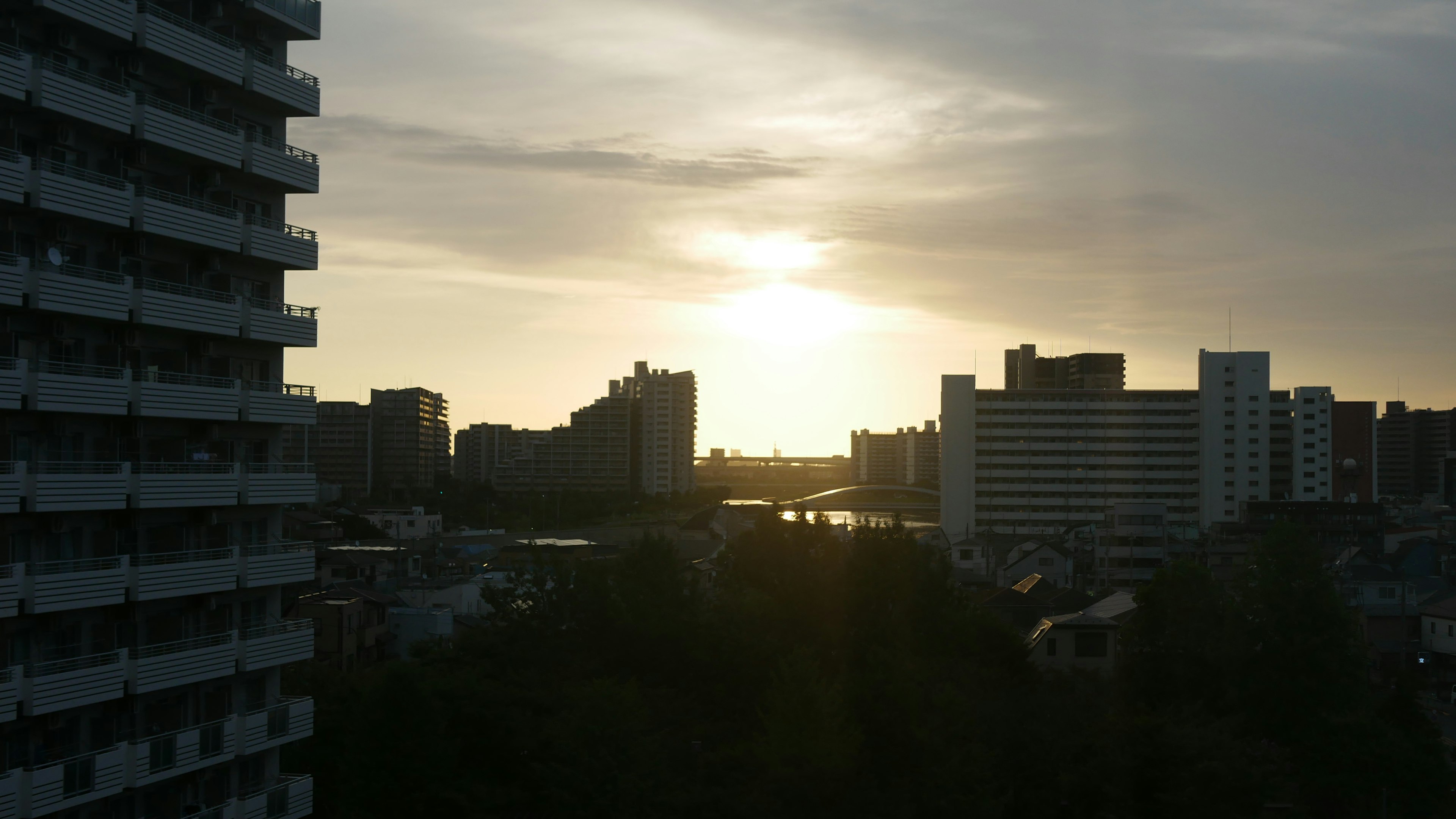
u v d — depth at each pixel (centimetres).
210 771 3797
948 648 6275
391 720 4084
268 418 4006
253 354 4081
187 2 3853
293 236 4097
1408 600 9600
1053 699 5662
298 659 4059
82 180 3375
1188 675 6012
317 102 4200
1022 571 12700
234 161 3838
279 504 4125
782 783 4294
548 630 5831
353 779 3981
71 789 3219
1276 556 5997
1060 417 18262
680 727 5191
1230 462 17512
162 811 3634
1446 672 8731
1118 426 18175
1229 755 4431
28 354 3325
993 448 18325
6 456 3234
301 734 4069
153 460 3647
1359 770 5072
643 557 6119
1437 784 4994
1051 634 7456
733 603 6138
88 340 3506
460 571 12069
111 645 3459
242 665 3831
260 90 3941
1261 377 17512
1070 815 4741
